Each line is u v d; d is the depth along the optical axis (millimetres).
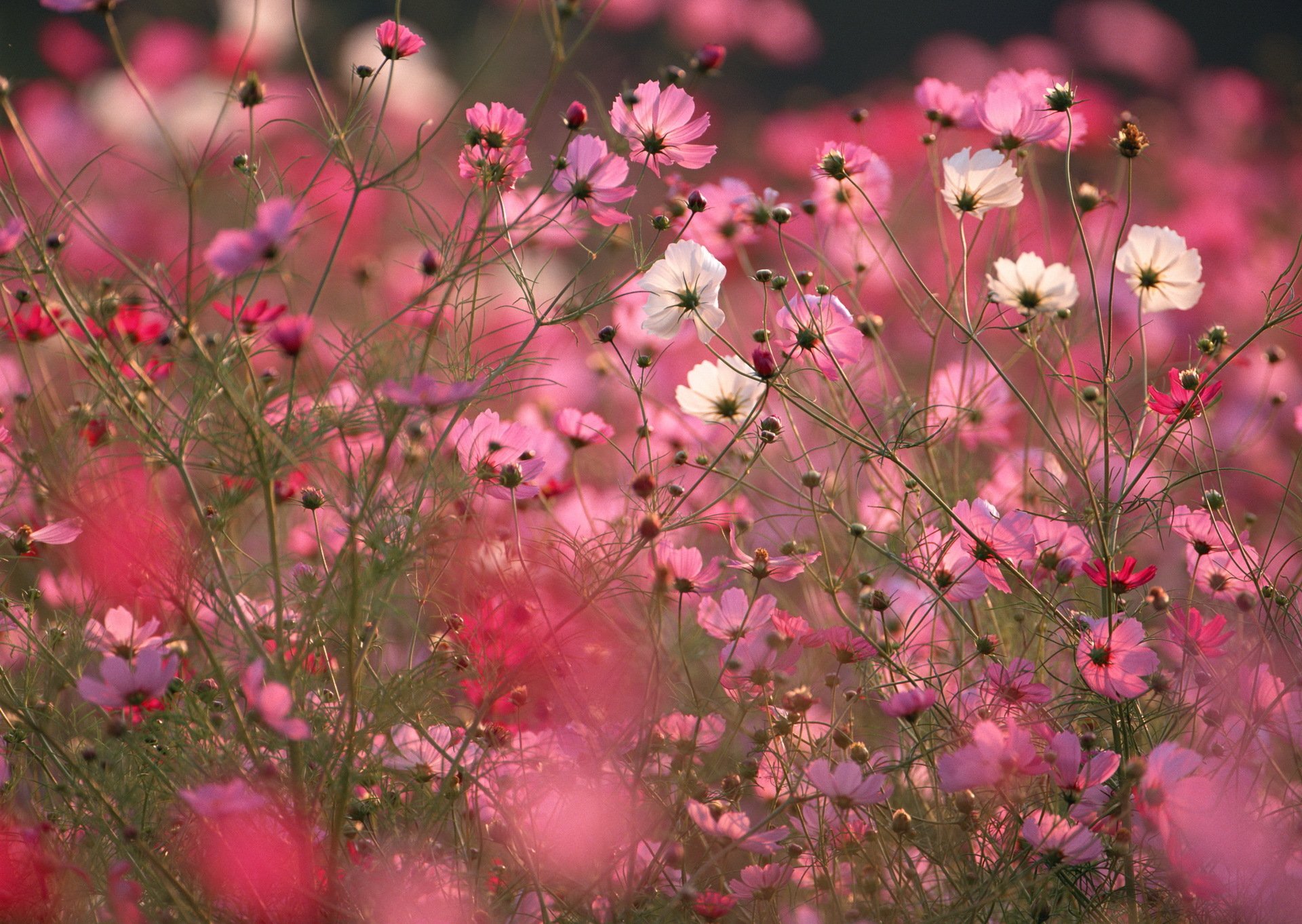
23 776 4566
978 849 4594
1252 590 4656
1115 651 4539
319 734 4480
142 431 4453
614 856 4516
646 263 4668
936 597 4609
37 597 4660
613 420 5215
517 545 4621
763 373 4598
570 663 4609
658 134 4633
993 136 4758
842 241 5113
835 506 4969
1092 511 4676
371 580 4484
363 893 4449
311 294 5184
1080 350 5195
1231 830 4449
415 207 5395
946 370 4953
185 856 4500
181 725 4480
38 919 4438
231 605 4496
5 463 4648
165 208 5305
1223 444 5180
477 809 4512
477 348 5059
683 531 4910
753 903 4578
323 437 4535
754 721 4812
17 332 4645
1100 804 4496
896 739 4742
